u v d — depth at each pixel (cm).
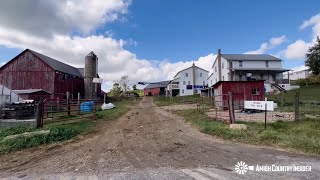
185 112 2542
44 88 4269
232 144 986
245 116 1941
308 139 952
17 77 4319
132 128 1517
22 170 692
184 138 1132
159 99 6391
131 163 725
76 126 1534
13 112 1981
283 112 2206
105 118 2111
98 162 746
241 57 5694
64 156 840
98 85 5853
